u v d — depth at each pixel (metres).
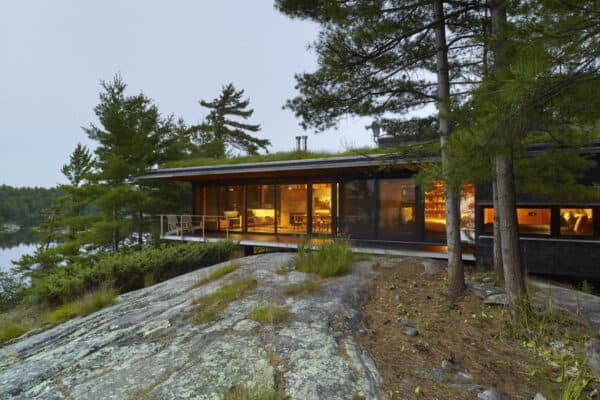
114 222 12.39
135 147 12.58
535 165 4.39
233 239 9.88
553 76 1.87
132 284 6.52
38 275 14.24
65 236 17.56
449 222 4.17
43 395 2.15
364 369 2.26
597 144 5.19
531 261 6.44
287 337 2.78
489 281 4.91
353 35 4.37
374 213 9.20
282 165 8.93
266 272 5.28
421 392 2.02
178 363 2.44
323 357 2.43
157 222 13.90
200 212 12.56
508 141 2.24
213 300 3.89
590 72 1.87
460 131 2.72
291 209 10.70
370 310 3.59
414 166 5.98
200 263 7.77
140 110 13.79
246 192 11.59
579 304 3.62
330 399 1.91
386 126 5.41
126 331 3.24
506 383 2.16
